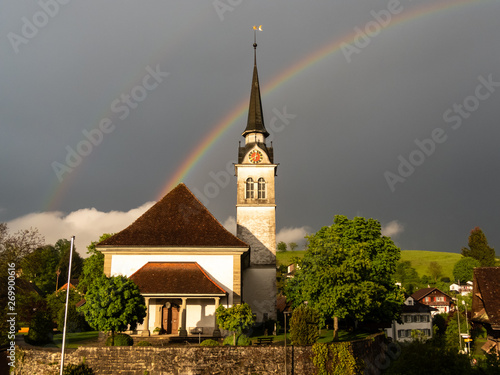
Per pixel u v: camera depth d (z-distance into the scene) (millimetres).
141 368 30859
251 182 61500
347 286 38438
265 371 31047
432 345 27672
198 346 31469
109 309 33500
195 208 49375
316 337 33531
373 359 35656
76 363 31344
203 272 44000
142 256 45156
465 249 147250
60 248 135250
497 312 30891
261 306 58375
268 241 59906
